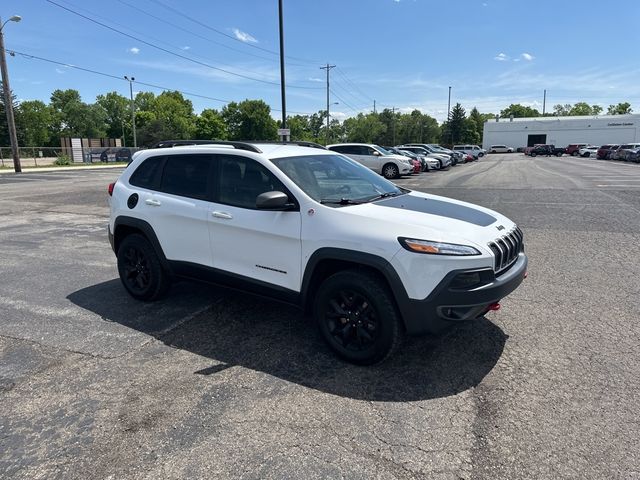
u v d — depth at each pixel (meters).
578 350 3.74
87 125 106.56
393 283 3.22
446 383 3.28
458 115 109.62
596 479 2.33
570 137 90.00
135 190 4.88
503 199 13.12
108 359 3.70
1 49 28.42
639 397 3.04
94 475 2.42
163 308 4.80
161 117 94.81
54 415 2.96
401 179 21.78
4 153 45.53
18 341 4.06
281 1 24.09
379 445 2.62
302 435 2.72
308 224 3.60
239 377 3.40
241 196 4.06
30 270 6.34
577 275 5.72
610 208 11.09
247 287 4.05
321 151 4.67
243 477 2.38
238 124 102.62
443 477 2.37
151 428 2.81
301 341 4.00
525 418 2.85
